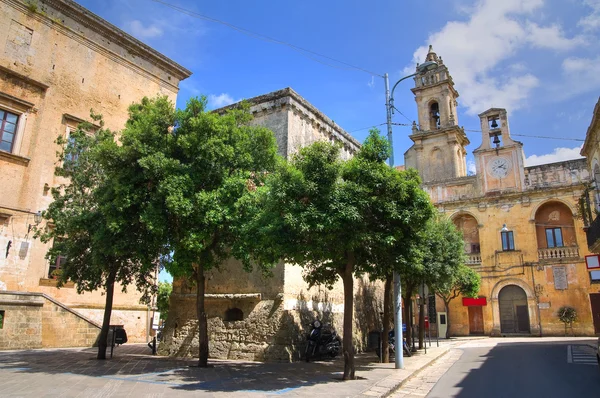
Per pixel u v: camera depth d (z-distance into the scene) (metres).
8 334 18.25
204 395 8.52
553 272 33.03
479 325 35.28
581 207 20.75
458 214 37.75
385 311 15.77
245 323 16.27
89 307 23.58
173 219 12.86
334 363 14.91
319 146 11.32
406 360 15.91
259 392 8.94
